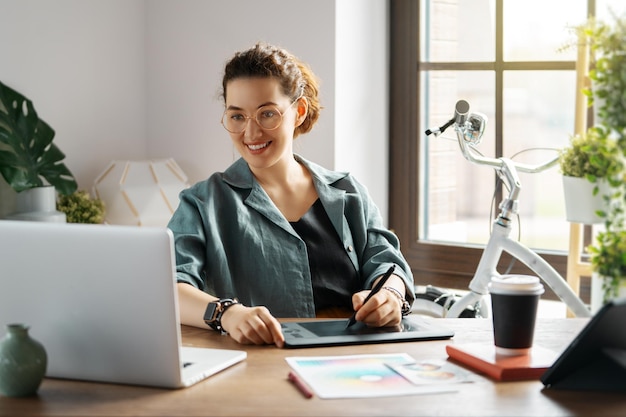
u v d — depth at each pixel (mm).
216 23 3404
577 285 2799
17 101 3109
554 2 3043
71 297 1435
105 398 1370
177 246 2008
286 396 1355
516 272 3172
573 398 1348
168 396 1373
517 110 3152
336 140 3168
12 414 1298
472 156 2648
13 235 1452
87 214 3176
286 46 3246
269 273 2086
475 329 1786
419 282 3404
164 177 3330
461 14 3232
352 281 2186
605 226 1407
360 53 3250
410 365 1511
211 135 3453
